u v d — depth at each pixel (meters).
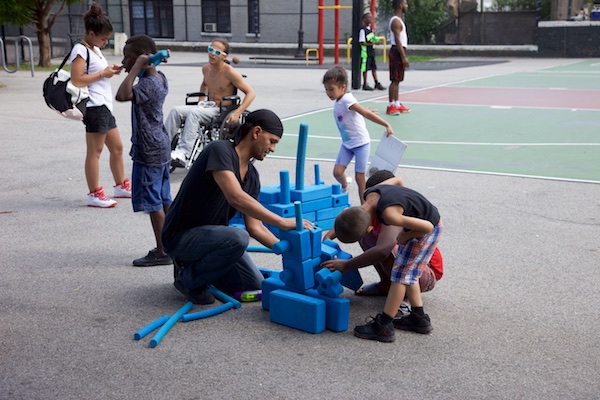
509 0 30.81
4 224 6.45
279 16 32.94
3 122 12.33
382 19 31.41
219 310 4.45
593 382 3.58
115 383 3.56
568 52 30.02
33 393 3.46
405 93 17.28
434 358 3.84
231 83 8.28
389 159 6.57
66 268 5.29
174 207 4.47
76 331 4.18
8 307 4.54
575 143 10.41
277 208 5.42
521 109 14.16
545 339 4.08
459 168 8.77
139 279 5.08
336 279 4.16
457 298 4.69
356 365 3.76
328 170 8.76
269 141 4.30
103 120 6.91
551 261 5.41
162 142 5.23
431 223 3.93
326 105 14.73
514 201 7.18
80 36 27.92
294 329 4.23
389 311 4.03
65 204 7.18
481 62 27.97
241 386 3.53
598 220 6.50
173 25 34.53
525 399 3.41
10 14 21.33
